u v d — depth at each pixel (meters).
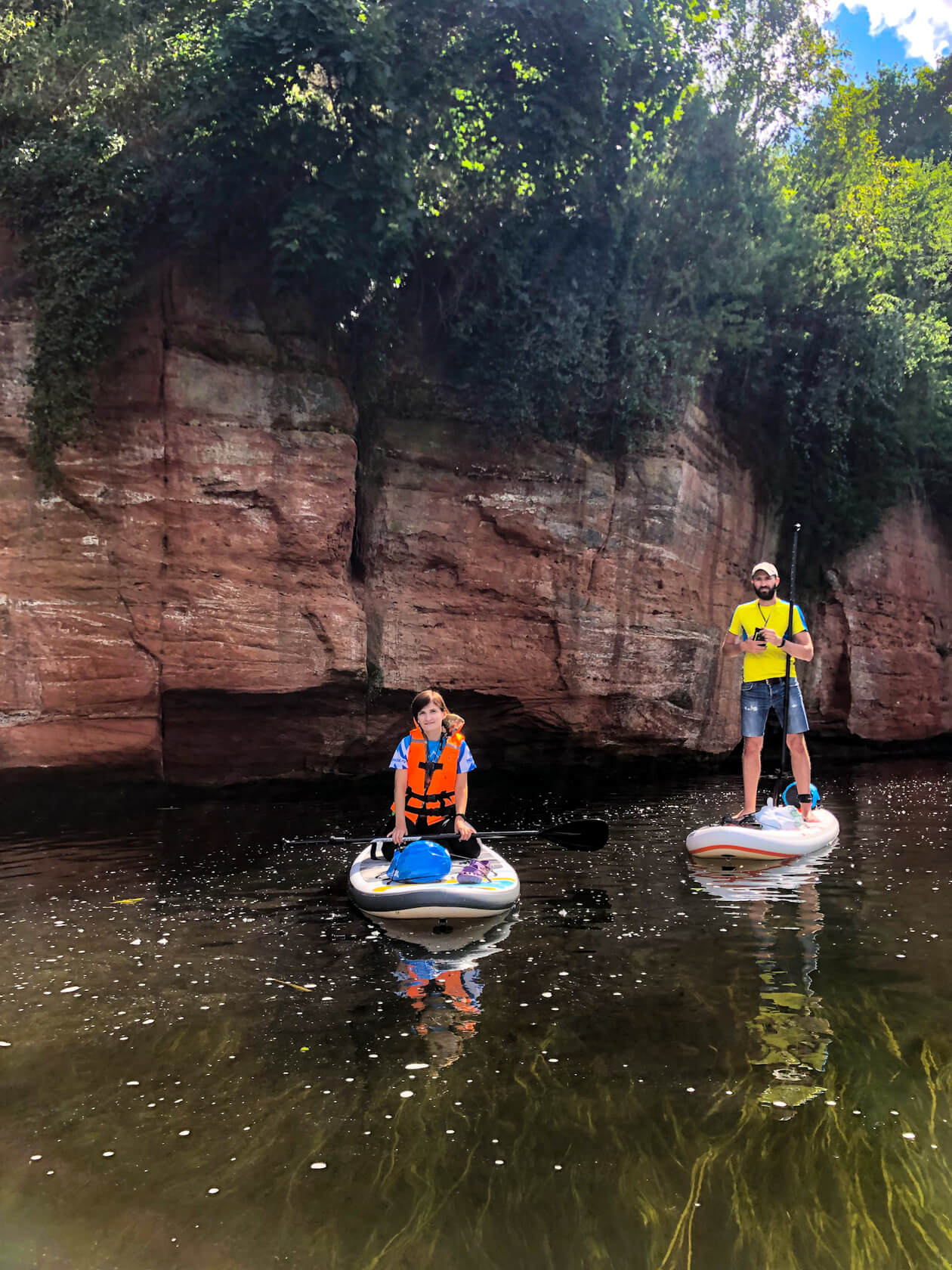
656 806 9.09
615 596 11.80
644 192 11.27
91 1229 2.21
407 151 9.53
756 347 13.15
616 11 9.76
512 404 11.02
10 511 8.71
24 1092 2.91
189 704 9.50
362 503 10.69
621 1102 2.79
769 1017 3.47
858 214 14.66
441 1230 2.19
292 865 6.17
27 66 9.23
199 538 9.38
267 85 8.86
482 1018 3.49
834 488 14.37
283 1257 2.10
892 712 15.93
